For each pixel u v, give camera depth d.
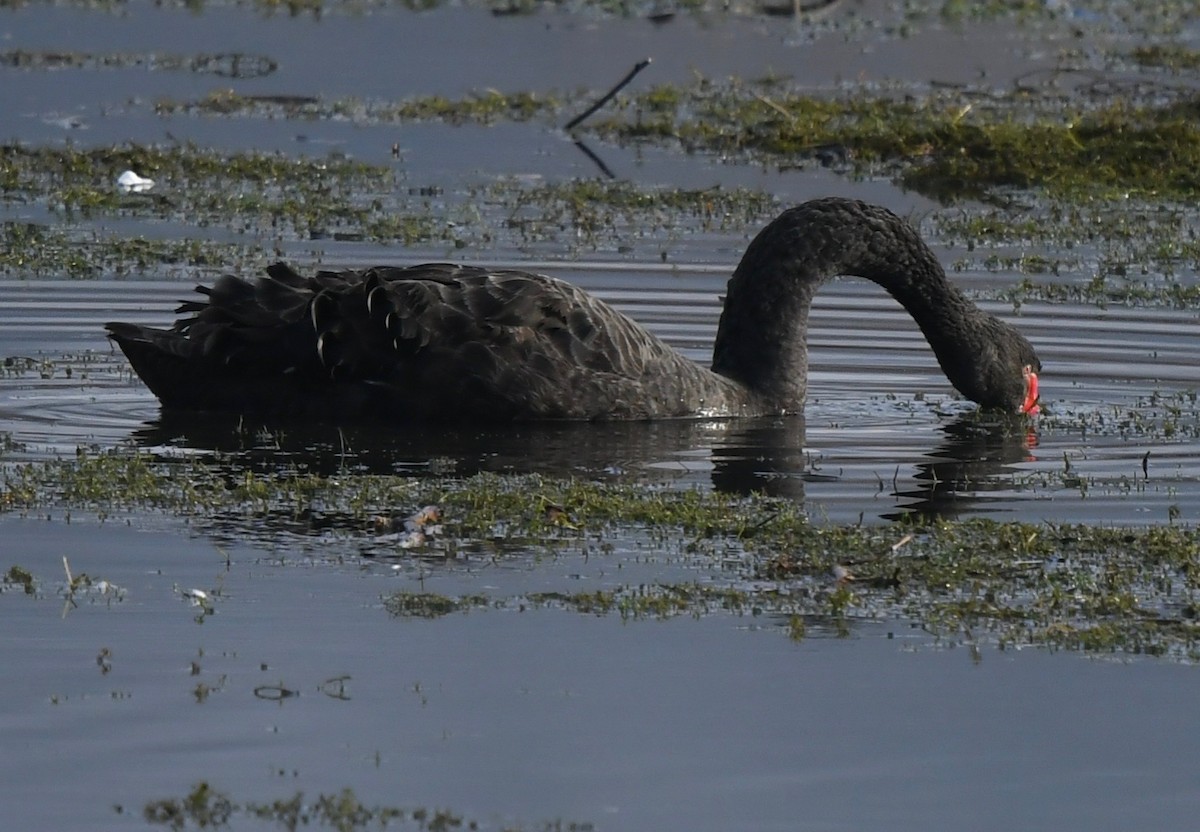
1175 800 7.91
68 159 24.09
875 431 14.51
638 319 17.80
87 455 12.95
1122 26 36.66
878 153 26.38
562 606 10.13
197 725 8.47
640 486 12.56
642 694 8.95
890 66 32.41
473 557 10.97
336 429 13.87
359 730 8.46
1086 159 25.70
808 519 11.88
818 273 15.13
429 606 10.06
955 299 15.23
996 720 8.73
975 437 14.34
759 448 13.82
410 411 13.92
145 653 9.29
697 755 8.29
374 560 10.84
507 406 13.88
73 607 9.91
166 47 33.12
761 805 7.83
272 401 14.09
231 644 9.44
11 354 16.05
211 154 24.92
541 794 7.88
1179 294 19.16
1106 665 9.46
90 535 11.16
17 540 11.03
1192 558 11.02
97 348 16.34
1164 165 25.55
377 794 7.86
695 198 23.47
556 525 11.57
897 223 15.29
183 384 14.23
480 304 13.93
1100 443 14.18
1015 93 29.89
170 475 12.47
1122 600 10.34
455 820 7.64
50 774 7.98
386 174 24.30
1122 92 29.77
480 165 25.23
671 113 28.67
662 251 20.72
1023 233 22.20
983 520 11.80
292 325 13.90
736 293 15.23
